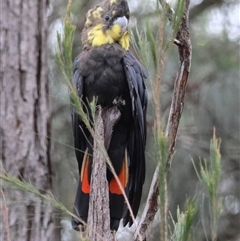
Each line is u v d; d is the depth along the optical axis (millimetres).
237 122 12562
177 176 12367
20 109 10414
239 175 13000
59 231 10594
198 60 13414
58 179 12438
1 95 10367
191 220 4875
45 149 10516
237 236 12945
